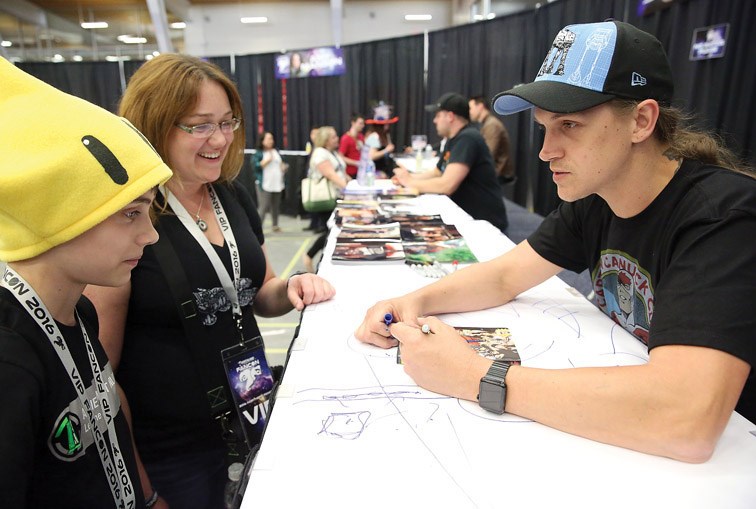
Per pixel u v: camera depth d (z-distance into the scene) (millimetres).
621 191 864
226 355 1109
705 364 635
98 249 676
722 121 2902
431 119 6504
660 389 643
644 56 764
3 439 564
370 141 5566
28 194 603
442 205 2527
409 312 1004
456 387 779
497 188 3148
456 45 5898
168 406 1098
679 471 629
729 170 815
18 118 611
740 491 598
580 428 684
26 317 639
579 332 1009
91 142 640
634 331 981
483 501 579
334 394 799
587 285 2418
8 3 6648
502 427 715
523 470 630
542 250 1146
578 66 768
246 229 1259
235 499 647
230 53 7883
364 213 2260
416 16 7699
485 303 1136
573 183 836
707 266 688
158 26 6668
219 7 7715
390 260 1504
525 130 5082
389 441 684
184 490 1131
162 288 1049
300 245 5484
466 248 1655
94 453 742
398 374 862
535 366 870
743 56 2777
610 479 615
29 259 656
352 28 7754
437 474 623
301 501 578
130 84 1057
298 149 7371
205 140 1060
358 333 994
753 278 665
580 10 4074
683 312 675
